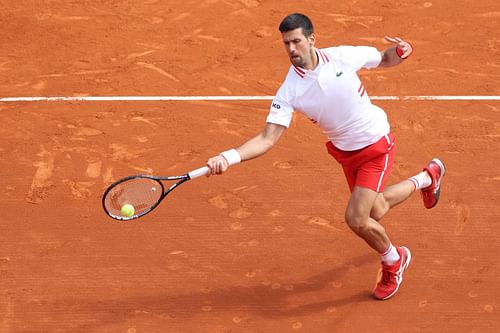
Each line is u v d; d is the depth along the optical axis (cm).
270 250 2909
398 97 3862
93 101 3944
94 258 2898
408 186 2720
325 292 2716
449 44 4356
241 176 3306
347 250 2892
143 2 4941
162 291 2745
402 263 2638
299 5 4841
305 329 2567
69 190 3272
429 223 2995
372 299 2675
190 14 4784
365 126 2441
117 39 4547
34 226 3067
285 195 3186
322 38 4494
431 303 2645
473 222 2992
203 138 3606
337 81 2353
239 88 4012
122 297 2725
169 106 3875
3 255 2923
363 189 2483
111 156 3497
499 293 2670
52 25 4712
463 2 4778
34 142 3619
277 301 2686
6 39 4578
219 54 4353
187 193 3212
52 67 4284
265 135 2394
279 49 4375
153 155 3494
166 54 4372
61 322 2631
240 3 4884
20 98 3988
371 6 4788
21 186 3303
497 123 3631
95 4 4944
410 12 4703
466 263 2802
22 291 2761
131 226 3048
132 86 4069
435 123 3650
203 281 2781
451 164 3344
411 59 4206
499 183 3209
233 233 2997
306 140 3534
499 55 4228
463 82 3981
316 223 3031
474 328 2544
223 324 2600
